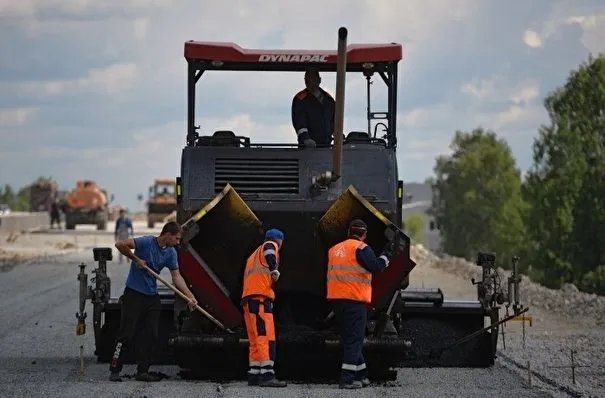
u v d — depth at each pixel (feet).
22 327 169.99
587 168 388.78
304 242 118.32
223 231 115.55
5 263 346.33
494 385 116.67
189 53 125.80
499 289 129.80
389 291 114.93
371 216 115.85
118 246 116.37
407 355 129.59
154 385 115.03
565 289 255.29
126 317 117.70
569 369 129.39
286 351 118.52
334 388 113.91
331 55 127.13
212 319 114.83
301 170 120.26
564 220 384.27
